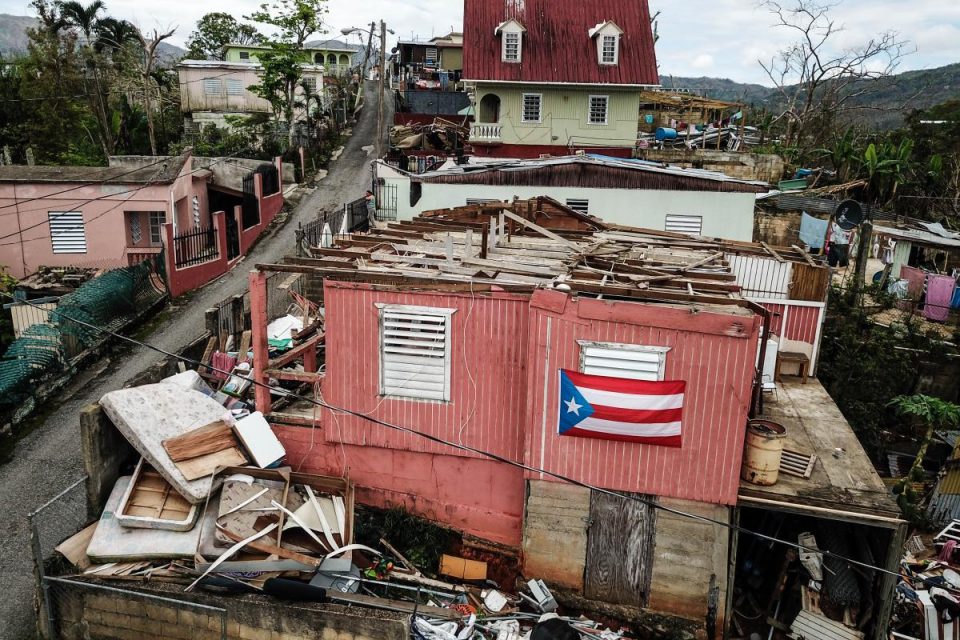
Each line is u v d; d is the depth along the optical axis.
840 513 10.99
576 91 36.97
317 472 13.41
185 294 25.00
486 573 12.62
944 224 38.38
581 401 11.22
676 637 11.74
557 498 11.93
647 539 11.77
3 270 24.92
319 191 37.84
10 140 37.78
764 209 31.16
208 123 45.97
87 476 11.84
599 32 36.78
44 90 39.94
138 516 11.51
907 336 21.72
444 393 12.41
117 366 19.61
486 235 13.73
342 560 11.31
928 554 15.24
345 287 12.18
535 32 37.66
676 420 11.05
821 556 12.43
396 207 25.94
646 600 11.97
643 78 36.75
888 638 12.32
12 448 15.73
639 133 48.00
